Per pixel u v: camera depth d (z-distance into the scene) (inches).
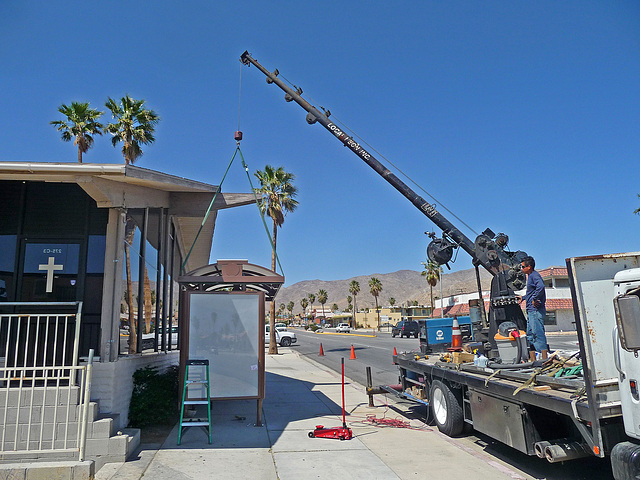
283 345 1375.5
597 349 180.9
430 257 390.3
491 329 335.3
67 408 245.1
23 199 324.2
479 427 262.1
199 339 324.8
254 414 379.9
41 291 315.6
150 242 380.2
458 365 290.4
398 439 303.3
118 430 267.9
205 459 255.4
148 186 350.0
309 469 241.0
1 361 297.4
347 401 447.8
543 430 216.5
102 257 322.3
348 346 1309.1
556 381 205.6
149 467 240.1
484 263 350.9
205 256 634.8
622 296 158.7
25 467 199.8
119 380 285.9
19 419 242.8
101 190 283.9
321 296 5182.1
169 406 322.0
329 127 473.4
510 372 237.5
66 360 305.9
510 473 236.4
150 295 384.2
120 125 981.2
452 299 2288.4
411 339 1712.6
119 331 302.7
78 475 202.5
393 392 396.5
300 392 500.7
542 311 293.4
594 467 245.4
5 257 317.1
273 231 1235.9
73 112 983.6
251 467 243.0
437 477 231.0
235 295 334.6
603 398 176.4
